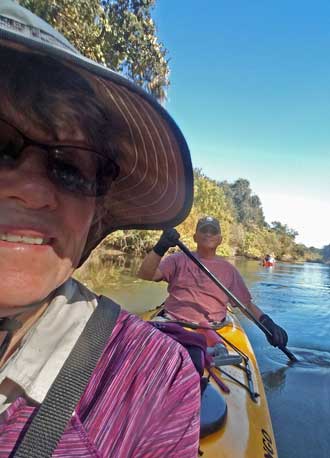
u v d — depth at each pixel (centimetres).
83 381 28
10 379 27
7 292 27
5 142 27
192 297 140
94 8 212
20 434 25
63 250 29
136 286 325
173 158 34
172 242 140
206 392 75
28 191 27
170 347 33
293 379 164
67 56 22
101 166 32
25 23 24
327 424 127
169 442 30
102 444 27
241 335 138
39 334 29
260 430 78
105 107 30
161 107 28
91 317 32
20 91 27
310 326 272
